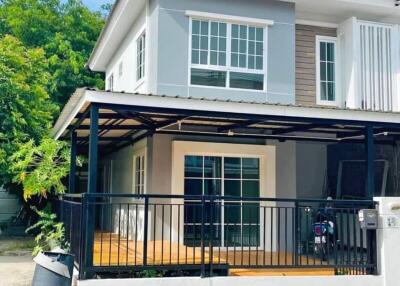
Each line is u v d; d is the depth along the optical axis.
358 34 12.37
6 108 15.30
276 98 11.70
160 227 10.90
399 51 12.52
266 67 11.70
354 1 12.07
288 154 11.91
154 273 7.90
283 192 11.77
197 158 11.32
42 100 17.23
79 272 7.34
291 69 11.89
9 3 25.06
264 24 11.74
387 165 12.33
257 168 11.73
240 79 11.51
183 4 11.27
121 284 7.34
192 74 11.22
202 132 11.05
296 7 12.29
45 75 17.80
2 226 16.70
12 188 16.17
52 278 6.64
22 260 12.18
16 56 16.53
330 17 12.89
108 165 16.80
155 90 10.95
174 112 8.20
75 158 12.14
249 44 11.68
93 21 25.53
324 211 9.80
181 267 7.76
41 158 13.95
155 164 10.94
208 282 7.72
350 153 12.51
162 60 11.03
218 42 11.46
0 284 9.39
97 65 18.05
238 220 11.34
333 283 8.20
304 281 8.10
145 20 11.88
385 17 13.04
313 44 12.79
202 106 8.23
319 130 10.86
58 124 12.41
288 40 11.94
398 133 10.90
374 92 12.27
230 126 10.59
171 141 11.09
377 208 8.57
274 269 8.78
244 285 7.87
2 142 14.99
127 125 10.66
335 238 8.52
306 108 8.70
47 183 12.80
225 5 11.51
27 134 15.29
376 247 8.51
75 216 8.55
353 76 12.22
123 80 14.48
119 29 13.85
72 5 25.36
